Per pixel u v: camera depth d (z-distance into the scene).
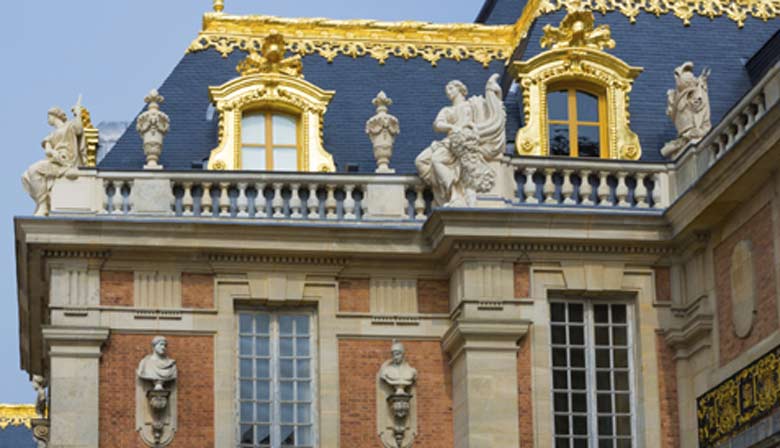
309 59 52.41
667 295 48.03
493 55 53.25
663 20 53.09
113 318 46.62
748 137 43.06
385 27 53.25
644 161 48.38
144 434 46.12
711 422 46.03
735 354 45.69
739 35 53.31
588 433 47.34
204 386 46.75
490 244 47.16
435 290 48.03
